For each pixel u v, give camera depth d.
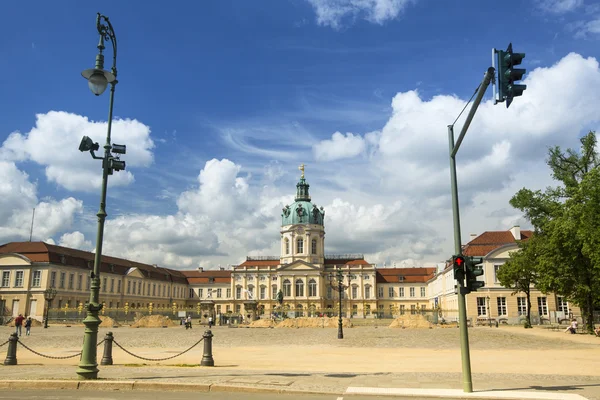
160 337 47.38
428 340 43.91
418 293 137.75
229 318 87.94
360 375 20.31
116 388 16.95
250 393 16.23
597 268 42.94
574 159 51.50
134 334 51.22
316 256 135.50
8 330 58.22
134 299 118.00
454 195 18.03
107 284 107.94
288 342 43.75
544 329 59.09
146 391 16.56
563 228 46.41
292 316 103.25
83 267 100.88
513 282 64.69
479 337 44.81
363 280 135.38
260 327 70.19
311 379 18.89
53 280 91.56
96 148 18.67
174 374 19.70
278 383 17.56
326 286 135.50
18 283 90.50
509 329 58.91
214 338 46.91
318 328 64.75
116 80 19.08
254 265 140.62
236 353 32.91
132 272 117.12
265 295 136.25
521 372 22.05
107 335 23.89
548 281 52.41
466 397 15.50
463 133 16.78
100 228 18.52
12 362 23.58
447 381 18.66
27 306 89.00
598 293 49.28
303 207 137.62
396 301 137.88
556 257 50.94
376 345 40.47
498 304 78.38
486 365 25.23
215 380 17.95
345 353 33.16
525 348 36.69
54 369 21.64
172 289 137.75
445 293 104.94
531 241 60.28
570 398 15.23
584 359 28.45
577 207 42.34
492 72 13.28
